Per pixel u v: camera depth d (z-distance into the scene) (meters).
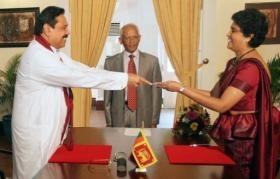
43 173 1.31
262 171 1.46
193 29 3.65
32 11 3.89
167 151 1.60
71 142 1.72
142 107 2.72
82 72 1.74
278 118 1.53
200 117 1.91
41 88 1.72
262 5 3.51
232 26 1.52
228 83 1.51
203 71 3.75
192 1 3.62
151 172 1.32
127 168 1.36
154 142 1.80
